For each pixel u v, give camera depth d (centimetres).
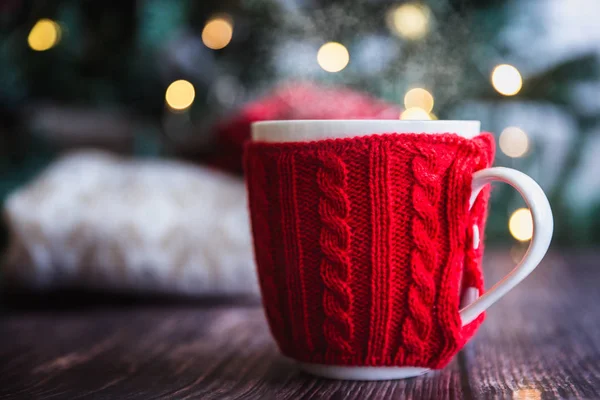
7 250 58
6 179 82
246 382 36
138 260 55
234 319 50
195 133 101
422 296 35
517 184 34
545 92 101
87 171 63
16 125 87
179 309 54
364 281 35
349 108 71
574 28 118
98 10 91
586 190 118
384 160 34
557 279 67
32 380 37
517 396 34
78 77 93
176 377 37
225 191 63
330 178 35
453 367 38
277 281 37
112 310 55
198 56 101
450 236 35
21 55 89
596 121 105
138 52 93
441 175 35
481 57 104
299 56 102
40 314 54
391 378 36
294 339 37
